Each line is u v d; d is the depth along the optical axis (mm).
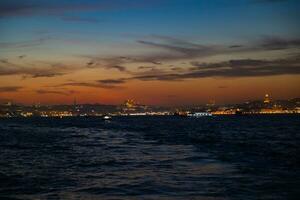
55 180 25797
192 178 26094
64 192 21656
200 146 54969
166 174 28297
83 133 103812
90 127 151375
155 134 94375
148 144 62375
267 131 103750
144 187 23000
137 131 113938
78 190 22203
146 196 20469
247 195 20297
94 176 27641
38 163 36000
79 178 26625
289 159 35719
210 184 23609
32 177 27094
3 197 20328
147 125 167750
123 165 34438
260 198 19562
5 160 38500
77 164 35281
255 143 58875
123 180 25703
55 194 21109
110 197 20297
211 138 73562
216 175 27156
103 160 38688
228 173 27969
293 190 21344
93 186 23422
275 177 25641
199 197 20031
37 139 75688
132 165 34375
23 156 42594
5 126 158000
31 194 21125
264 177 25719
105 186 23422
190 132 102125
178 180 25391
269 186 22516
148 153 46312
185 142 64750
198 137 77812
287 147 50750
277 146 52719
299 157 37250
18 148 53688
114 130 123562
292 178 25094
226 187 22484
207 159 37812
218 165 32812
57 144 62312
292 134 88188
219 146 53656
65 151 49438
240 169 29859
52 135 92250
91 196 20562
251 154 41062
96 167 33062
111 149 52844
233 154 41531
